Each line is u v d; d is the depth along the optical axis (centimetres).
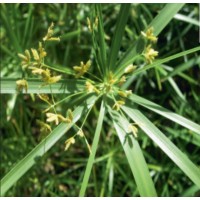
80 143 24
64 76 22
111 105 15
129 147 14
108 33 23
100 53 15
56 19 24
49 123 22
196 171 13
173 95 22
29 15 22
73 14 23
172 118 14
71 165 25
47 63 21
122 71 15
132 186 22
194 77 23
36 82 14
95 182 22
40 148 14
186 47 23
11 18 24
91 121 24
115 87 15
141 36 15
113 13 23
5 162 23
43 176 23
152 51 14
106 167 22
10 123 23
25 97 25
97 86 15
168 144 14
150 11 23
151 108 14
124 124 14
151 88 24
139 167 13
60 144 24
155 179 22
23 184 23
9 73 23
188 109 22
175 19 22
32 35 23
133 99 14
